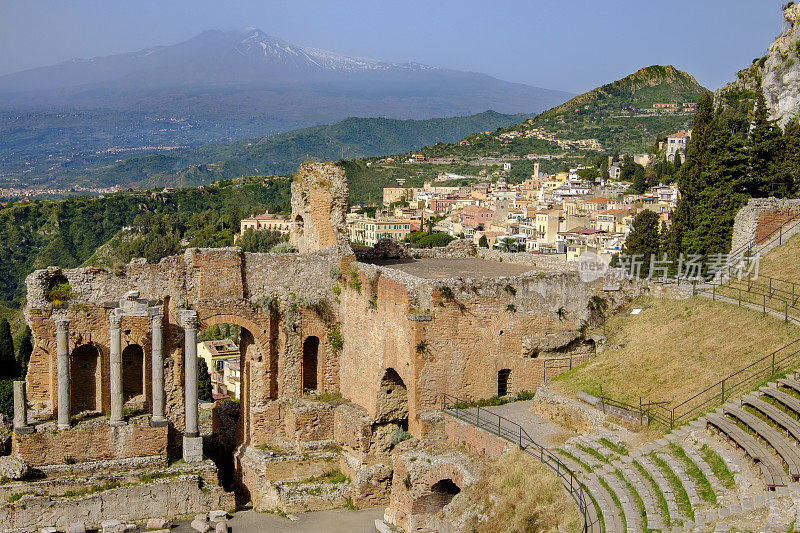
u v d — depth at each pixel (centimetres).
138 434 5822
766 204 6700
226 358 14188
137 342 5994
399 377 5844
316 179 6669
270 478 5894
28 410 5866
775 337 4884
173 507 5594
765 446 3822
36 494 5366
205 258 6172
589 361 5703
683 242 7762
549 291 5788
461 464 5069
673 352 5253
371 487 5766
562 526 3941
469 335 5584
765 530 3195
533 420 5294
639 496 3947
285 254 6400
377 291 5925
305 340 6494
